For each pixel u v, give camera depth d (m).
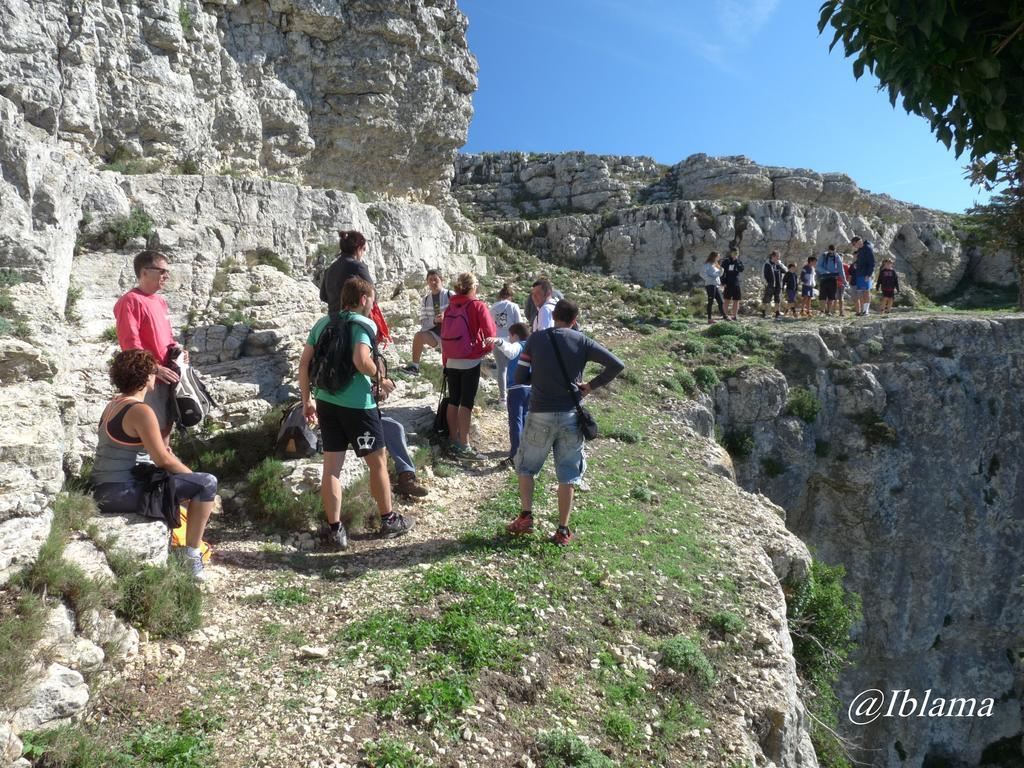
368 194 18.41
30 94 10.58
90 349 8.19
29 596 3.63
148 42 13.03
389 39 17.98
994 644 20.00
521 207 34.06
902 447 18.66
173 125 13.07
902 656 19.33
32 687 3.27
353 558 5.91
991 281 31.50
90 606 3.93
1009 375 19.47
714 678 5.30
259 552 5.80
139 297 5.64
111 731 3.52
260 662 4.32
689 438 12.64
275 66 16.28
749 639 5.94
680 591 6.32
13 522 4.02
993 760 19.44
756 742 5.02
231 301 10.71
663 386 15.62
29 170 8.47
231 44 15.32
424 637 4.70
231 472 7.03
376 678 4.25
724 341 18.59
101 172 10.85
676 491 9.41
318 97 17.25
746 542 8.18
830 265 21.70
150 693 3.85
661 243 27.77
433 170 20.75
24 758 3.09
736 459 17.14
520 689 4.48
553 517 7.20
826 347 18.83
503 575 5.82
